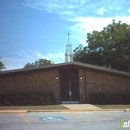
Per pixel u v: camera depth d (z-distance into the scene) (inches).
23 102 767.1
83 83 840.3
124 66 1111.6
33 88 812.6
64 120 463.8
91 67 820.0
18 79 810.8
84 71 843.4
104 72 840.3
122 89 858.8
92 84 844.6
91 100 817.5
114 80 860.0
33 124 415.5
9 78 807.1
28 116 522.6
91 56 1245.7
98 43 1206.9
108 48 1143.0
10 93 788.0
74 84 837.8
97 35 1219.9
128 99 819.4
